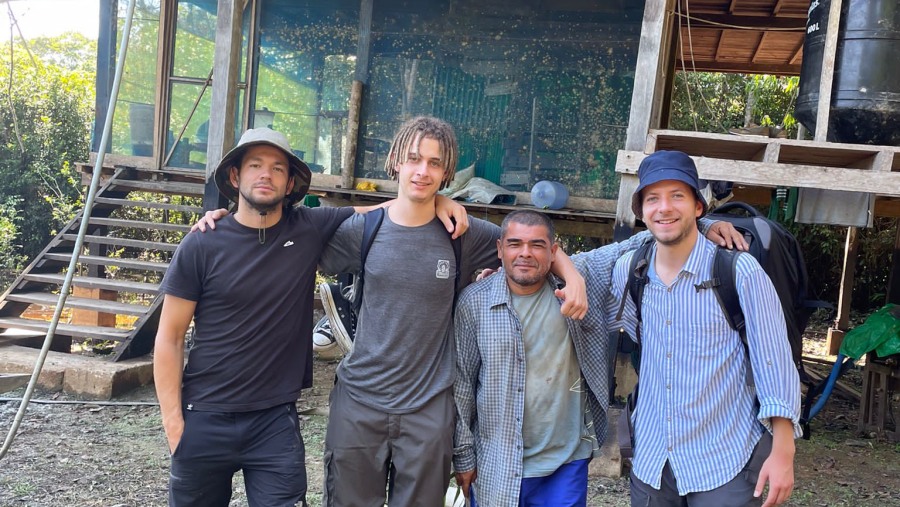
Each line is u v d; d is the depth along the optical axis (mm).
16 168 14531
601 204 7621
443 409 2572
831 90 4301
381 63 8031
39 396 5961
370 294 2578
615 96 7648
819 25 4434
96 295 7727
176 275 2486
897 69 4191
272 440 2559
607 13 7645
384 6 7996
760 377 2221
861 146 4094
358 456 2594
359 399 2588
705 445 2287
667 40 7875
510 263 2510
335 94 8148
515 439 2531
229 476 2658
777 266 3213
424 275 2527
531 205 7543
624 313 2527
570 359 2588
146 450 4867
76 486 4207
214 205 5961
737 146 4461
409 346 2533
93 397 5977
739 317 2275
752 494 2244
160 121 8336
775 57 10180
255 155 2486
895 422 6031
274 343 2541
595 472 4664
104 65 8430
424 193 2498
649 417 2416
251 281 2490
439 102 7945
